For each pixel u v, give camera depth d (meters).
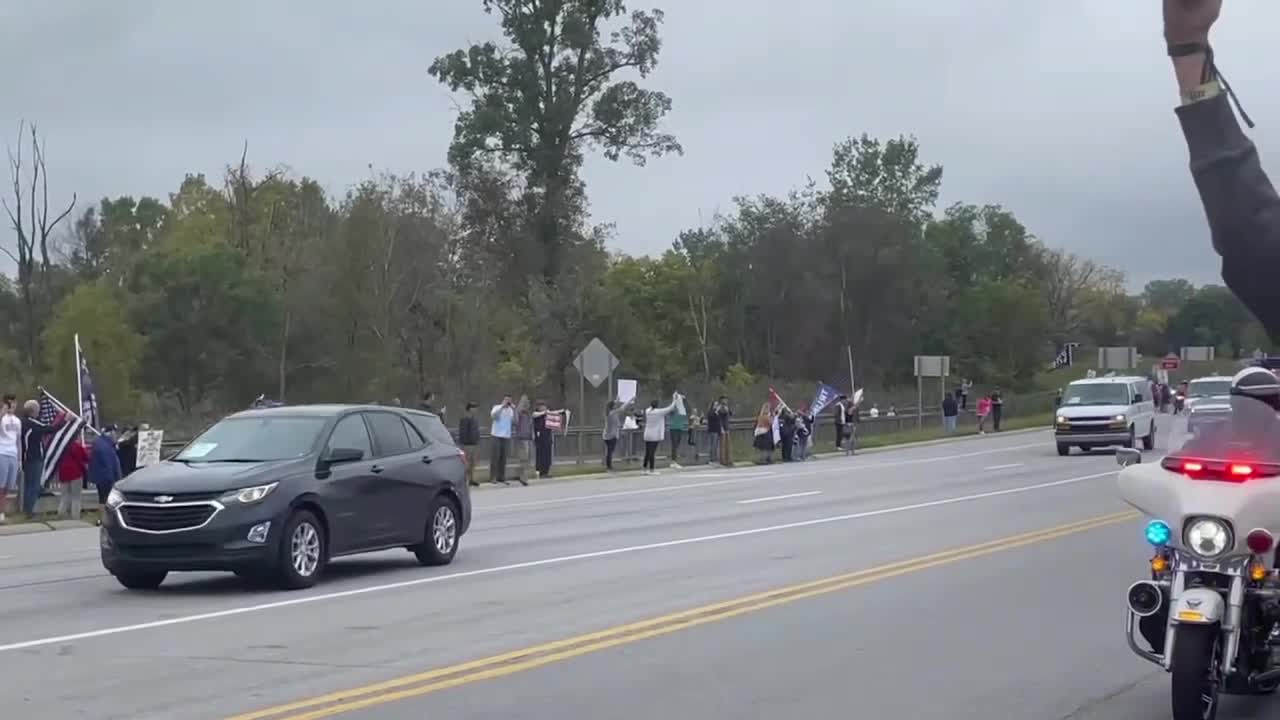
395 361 59.75
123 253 75.56
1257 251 2.39
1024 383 96.31
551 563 16.92
